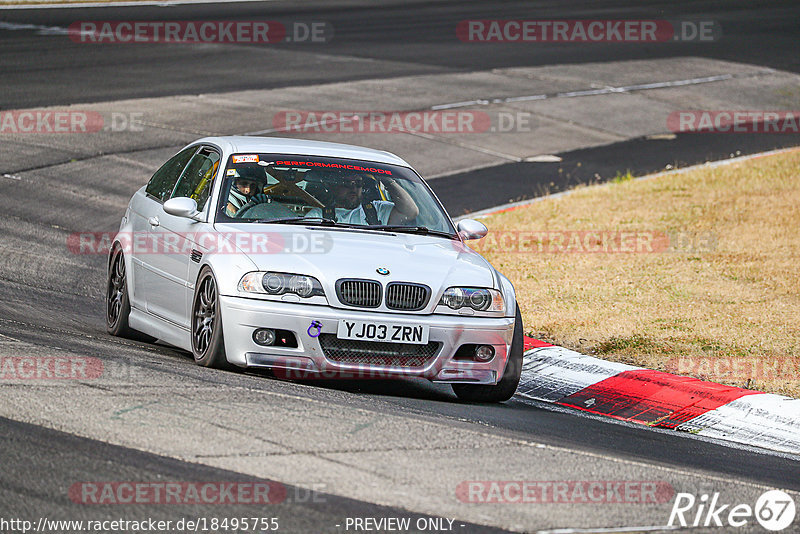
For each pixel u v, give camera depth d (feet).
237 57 310.65
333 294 84.33
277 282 84.17
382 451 65.57
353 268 85.71
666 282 138.31
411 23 399.03
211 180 96.84
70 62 284.20
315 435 67.15
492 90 288.30
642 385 98.53
